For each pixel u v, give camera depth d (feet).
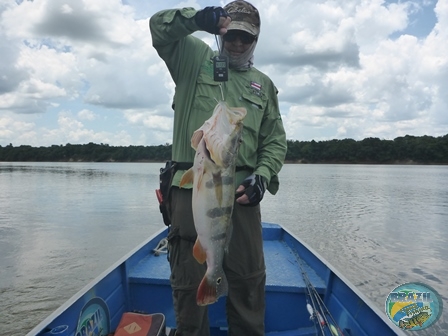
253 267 8.89
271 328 11.97
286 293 12.10
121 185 137.49
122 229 56.95
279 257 15.83
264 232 19.16
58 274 35.32
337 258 40.93
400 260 39.93
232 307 8.99
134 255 13.67
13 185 138.00
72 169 270.67
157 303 12.41
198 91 8.58
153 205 84.17
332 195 104.37
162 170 8.84
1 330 24.82
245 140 8.74
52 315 8.32
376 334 8.94
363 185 135.85
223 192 7.67
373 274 35.27
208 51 9.01
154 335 9.30
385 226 59.00
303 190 116.98
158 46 8.27
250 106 8.87
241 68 9.09
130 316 9.96
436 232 54.60
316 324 11.40
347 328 10.53
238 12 8.63
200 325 8.72
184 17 7.46
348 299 10.61
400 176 193.06
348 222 62.34
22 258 40.68
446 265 37.58
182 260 8.57
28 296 29.76
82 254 42.19
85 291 9.48
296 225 59.57
